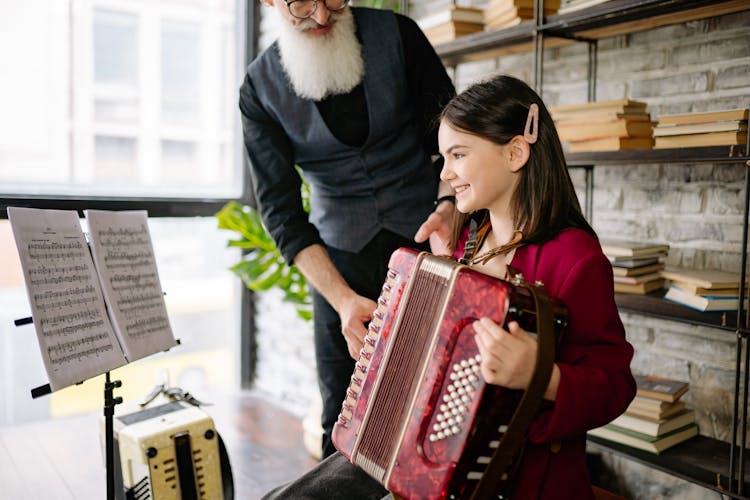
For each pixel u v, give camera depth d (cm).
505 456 105
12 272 318
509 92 126
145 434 189
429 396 110
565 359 118
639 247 196
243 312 378
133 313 183
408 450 111
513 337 102
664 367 218
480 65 271
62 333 160
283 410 343
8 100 306
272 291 365
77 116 326
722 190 201
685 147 176
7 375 320
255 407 348
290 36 182
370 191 194
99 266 178
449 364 109
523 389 104
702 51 203
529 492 116
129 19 337
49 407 330
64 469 267
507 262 129
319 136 190
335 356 204
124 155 342
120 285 183
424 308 116
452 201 174
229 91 371
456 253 150
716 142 171
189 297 366
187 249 362
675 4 180
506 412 105
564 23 200
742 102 195
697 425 208
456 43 240
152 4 343
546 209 126
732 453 171
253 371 384
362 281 198
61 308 162
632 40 220
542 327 104
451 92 194
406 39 191
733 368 201
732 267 199
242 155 366
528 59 252
